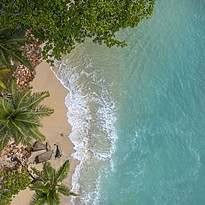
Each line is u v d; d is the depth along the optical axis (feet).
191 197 92.38
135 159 92.84
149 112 95.76
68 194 76.02
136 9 73.72
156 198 91.56
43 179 74.33
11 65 76.89
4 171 78.18
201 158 95.04
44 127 87.71
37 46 87.30
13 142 82.94
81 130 90.68
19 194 84.02
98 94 93.45
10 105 67.46
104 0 71.97
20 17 70.44
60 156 87.81
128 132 93.86
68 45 75.46
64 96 90.48
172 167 93.71
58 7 70.59
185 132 96.12
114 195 90.43
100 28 73.05
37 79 88.43
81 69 93.25
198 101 98.32
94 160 90.79
